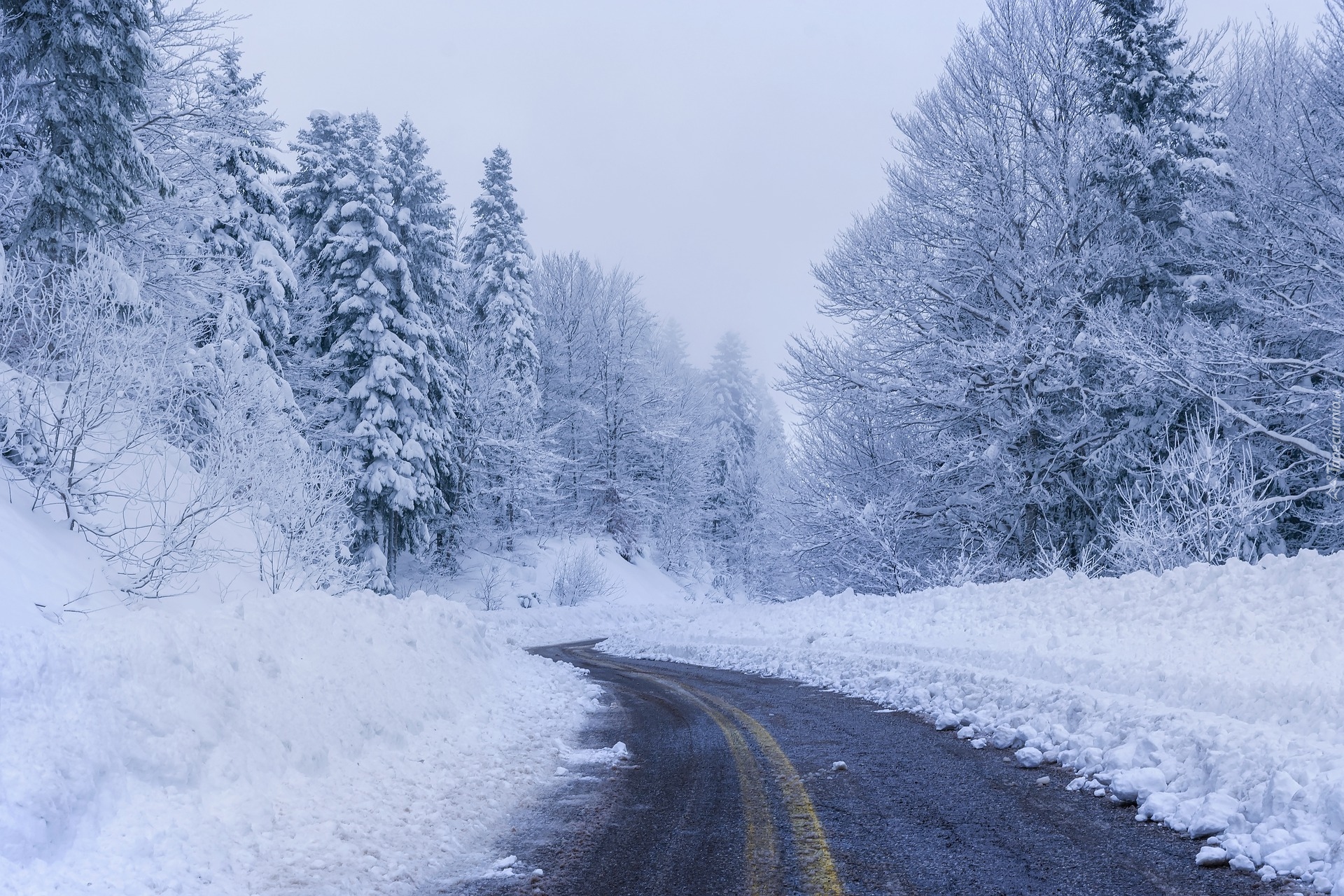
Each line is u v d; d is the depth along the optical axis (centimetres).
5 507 830
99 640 548
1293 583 1038
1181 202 2252
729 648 1912
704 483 5672
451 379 4066
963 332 2581
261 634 711
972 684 1034
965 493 2573
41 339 911
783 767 755
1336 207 2005
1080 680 915
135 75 1401
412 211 3744
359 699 743
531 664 1544
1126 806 576
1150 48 2269
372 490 3159
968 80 2480
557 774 770
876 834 539
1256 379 1997
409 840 543
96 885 407
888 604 1862
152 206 1705
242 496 1124
